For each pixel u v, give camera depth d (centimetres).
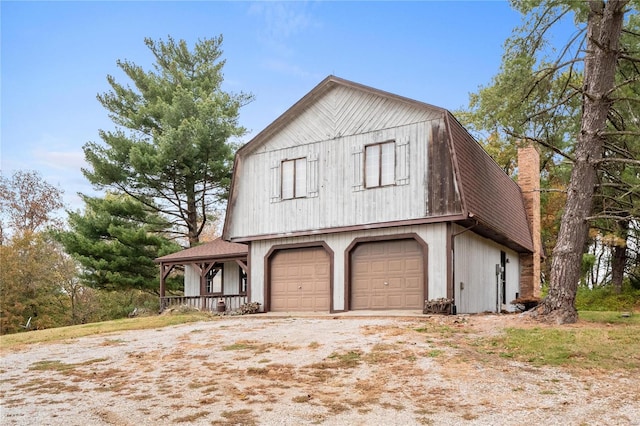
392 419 648
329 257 1839
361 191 1769
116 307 3703
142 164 2838
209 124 2995
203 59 3478
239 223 2041
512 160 3500
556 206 3119
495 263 2083
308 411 686
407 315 1523
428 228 1641
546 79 1555
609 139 1526
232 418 664
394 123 1738
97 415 693
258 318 1722
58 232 2945
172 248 2838
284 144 1967
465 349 998
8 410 734
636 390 743
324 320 1511
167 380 872
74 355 1148
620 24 1252
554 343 1001
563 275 1216
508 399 719
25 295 3175
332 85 1867
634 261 2645
